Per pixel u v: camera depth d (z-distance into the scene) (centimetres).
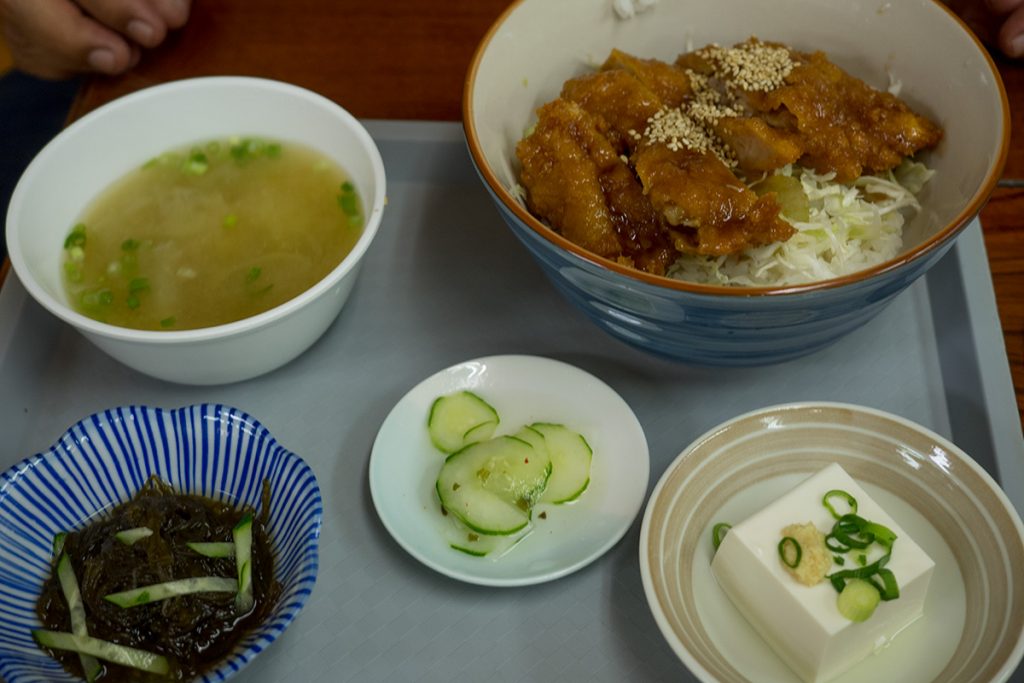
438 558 36
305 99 44
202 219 44
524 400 41
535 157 41
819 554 33
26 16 53
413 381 42
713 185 38
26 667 32
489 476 37
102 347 39
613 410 40
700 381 42
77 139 43
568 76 46
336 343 44
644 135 42
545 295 45
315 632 35
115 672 33
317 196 44
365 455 40
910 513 37
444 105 51
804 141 42
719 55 45
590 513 37
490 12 56
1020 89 50
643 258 40
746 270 41
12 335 42
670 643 32
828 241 42
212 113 46
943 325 43
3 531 35
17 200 40
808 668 33
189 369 39
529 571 36
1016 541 33
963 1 54
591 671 34
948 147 42
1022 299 44
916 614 34
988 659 32
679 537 36
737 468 37
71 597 34
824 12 45
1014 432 39
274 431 41
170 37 55
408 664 35
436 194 49
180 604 34
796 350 38
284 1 56
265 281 41
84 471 37
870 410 37
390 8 56
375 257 47
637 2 45
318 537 36
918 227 43
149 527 35
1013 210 46
